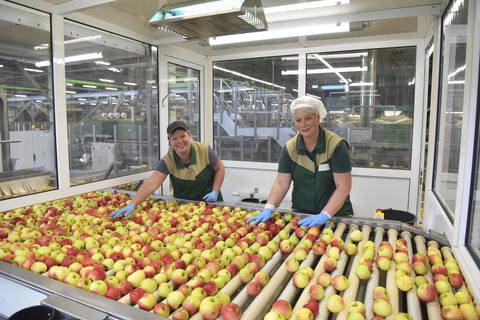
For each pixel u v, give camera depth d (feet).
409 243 4.85
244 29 6.17
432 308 3.24
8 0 6.84
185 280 3.95
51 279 3.81
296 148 6.40
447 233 5.43
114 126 9.84
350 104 12.05
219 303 3.30
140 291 3.61
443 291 3.51
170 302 3.41
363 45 11.39
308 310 3.15
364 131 11.98
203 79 13.97
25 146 7.38
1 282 4.00
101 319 3.02
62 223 6.03
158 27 6.06
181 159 7.72
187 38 6.77
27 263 4.31
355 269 4.00
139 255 4.46
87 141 8.98
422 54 10.77
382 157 11.84
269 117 13.44
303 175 6.39
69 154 8.49
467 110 4.54
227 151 14.39
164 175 7.62
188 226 5.79
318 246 4.58
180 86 12.74
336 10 7.98
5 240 5.27
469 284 3.63
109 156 9.73
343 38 11.44
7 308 3.99
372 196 11.96
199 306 3.35
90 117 9.04
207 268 4.12
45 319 3.14
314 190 6.39
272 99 13.28
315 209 6.57
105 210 6.90
